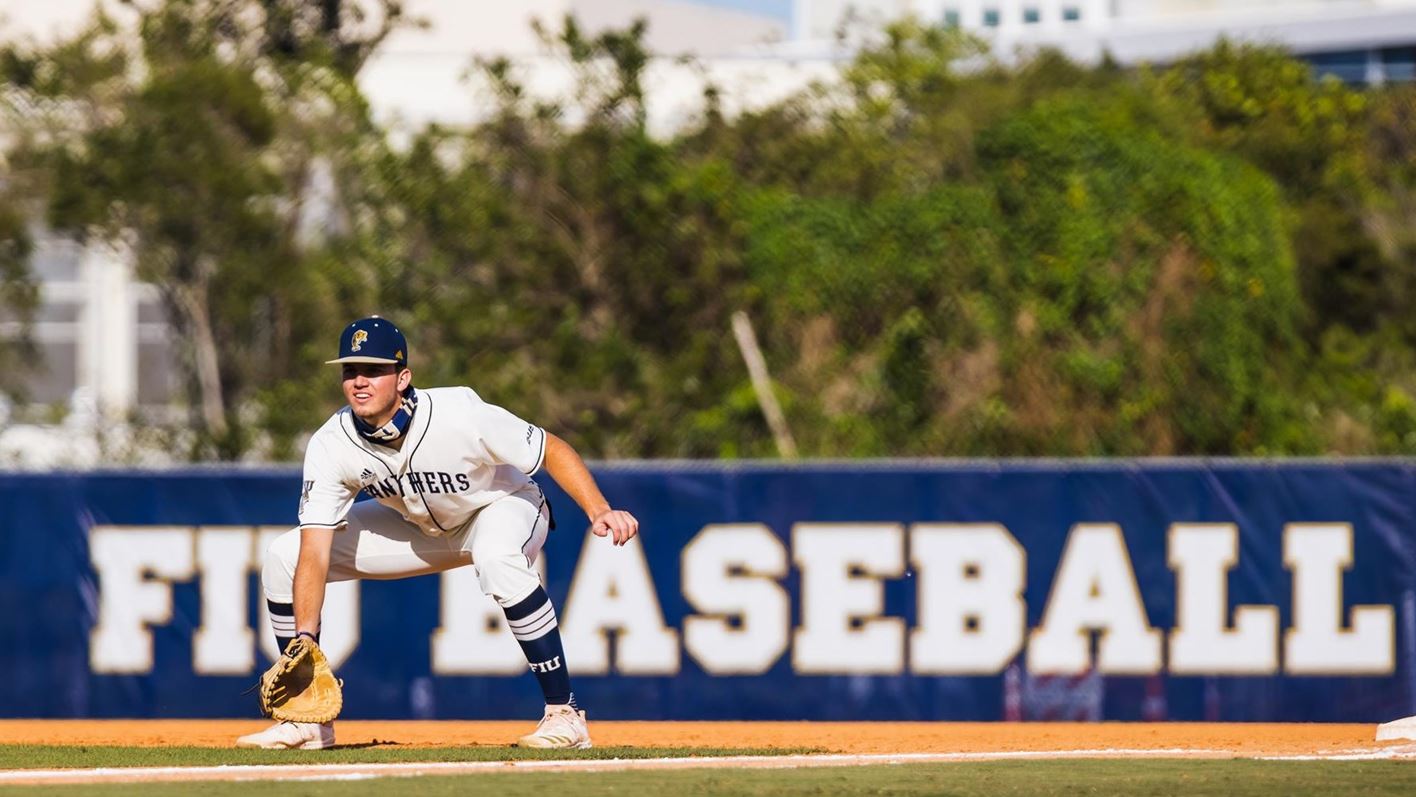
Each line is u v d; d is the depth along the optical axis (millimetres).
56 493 34281
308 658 21281
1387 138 98812
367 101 72438
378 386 21188
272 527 34062
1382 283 85812
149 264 69750
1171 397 62188
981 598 33375
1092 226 63281
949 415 62031
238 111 69500
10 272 72562
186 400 71125
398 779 18781
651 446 64312
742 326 65375
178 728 32500
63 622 34156
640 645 33625
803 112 75938
